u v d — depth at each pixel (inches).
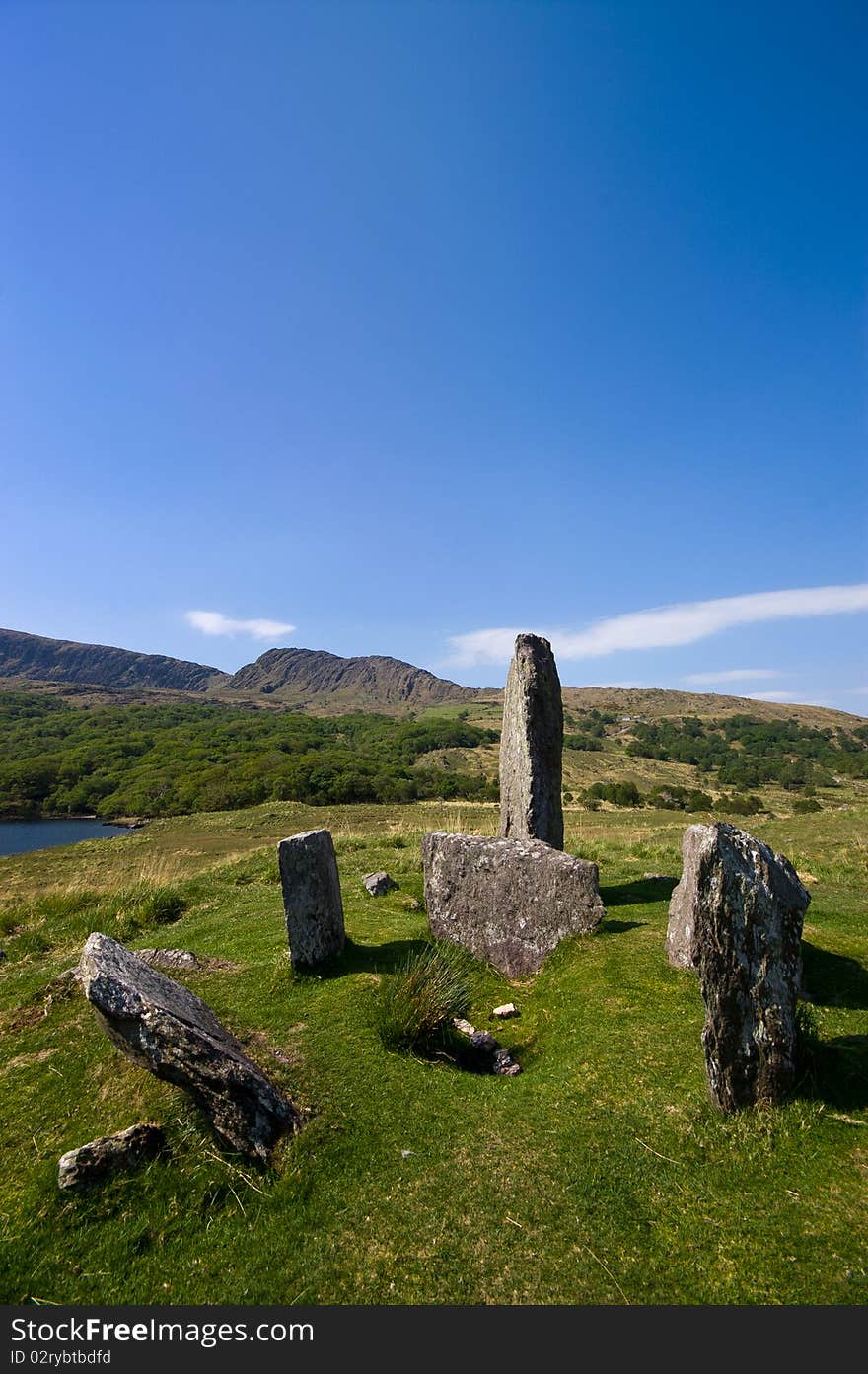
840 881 535.8
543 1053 273.7
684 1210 179.8
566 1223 178.7
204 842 1275.8
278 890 533.3
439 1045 281.0
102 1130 227.5
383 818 1435.8
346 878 562.3
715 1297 155.5
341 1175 201.8
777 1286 156.3
